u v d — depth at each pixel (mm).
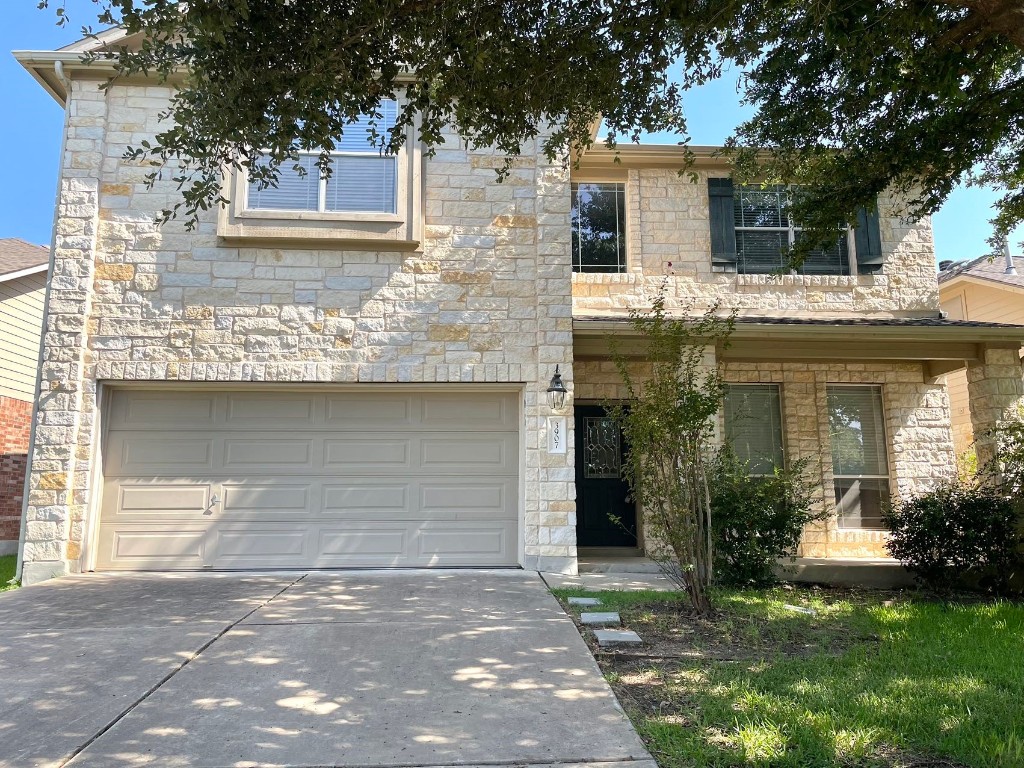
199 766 3424
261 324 9000
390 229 9281
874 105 7902
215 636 5645
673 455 6555
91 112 9117
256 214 9055
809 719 3879
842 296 11367
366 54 5582
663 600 7004
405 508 9102
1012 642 5641
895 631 6016
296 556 8867
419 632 5770
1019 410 9617
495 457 9305
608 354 9711
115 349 8789
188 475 8898
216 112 5113
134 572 8586
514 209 9539
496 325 9297
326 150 6016
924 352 10008
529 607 6691
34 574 8281
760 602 7016
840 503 11031
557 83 6242
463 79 5992
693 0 5941
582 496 10555
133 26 4855
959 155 7812
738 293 11242
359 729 3865
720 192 11477
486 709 4152
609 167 11414
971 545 7980
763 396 11227
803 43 7250
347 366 9031
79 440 8617
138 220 9016
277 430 9086
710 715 4004
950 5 5559
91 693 4398
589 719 4004
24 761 3459
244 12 4562
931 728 3801
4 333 12805
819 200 8789
